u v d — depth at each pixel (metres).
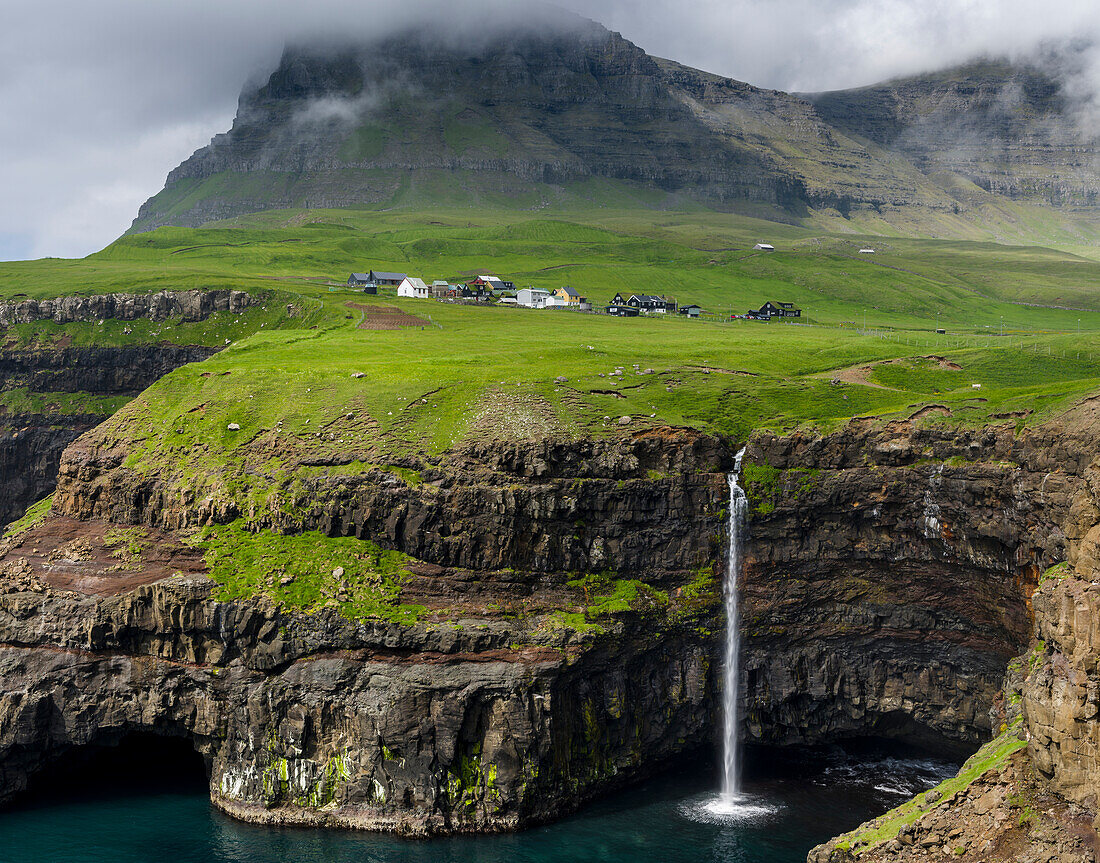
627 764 129.25
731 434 146.12
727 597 137.25
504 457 135.38
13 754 128.25
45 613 133.12
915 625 133.12
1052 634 92.31
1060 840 86.44
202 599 127.81
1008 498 119.81
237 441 150.38
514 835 117.81
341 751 122.62
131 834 118.81
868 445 134.38
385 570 132.00
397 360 179.12
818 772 133.50
